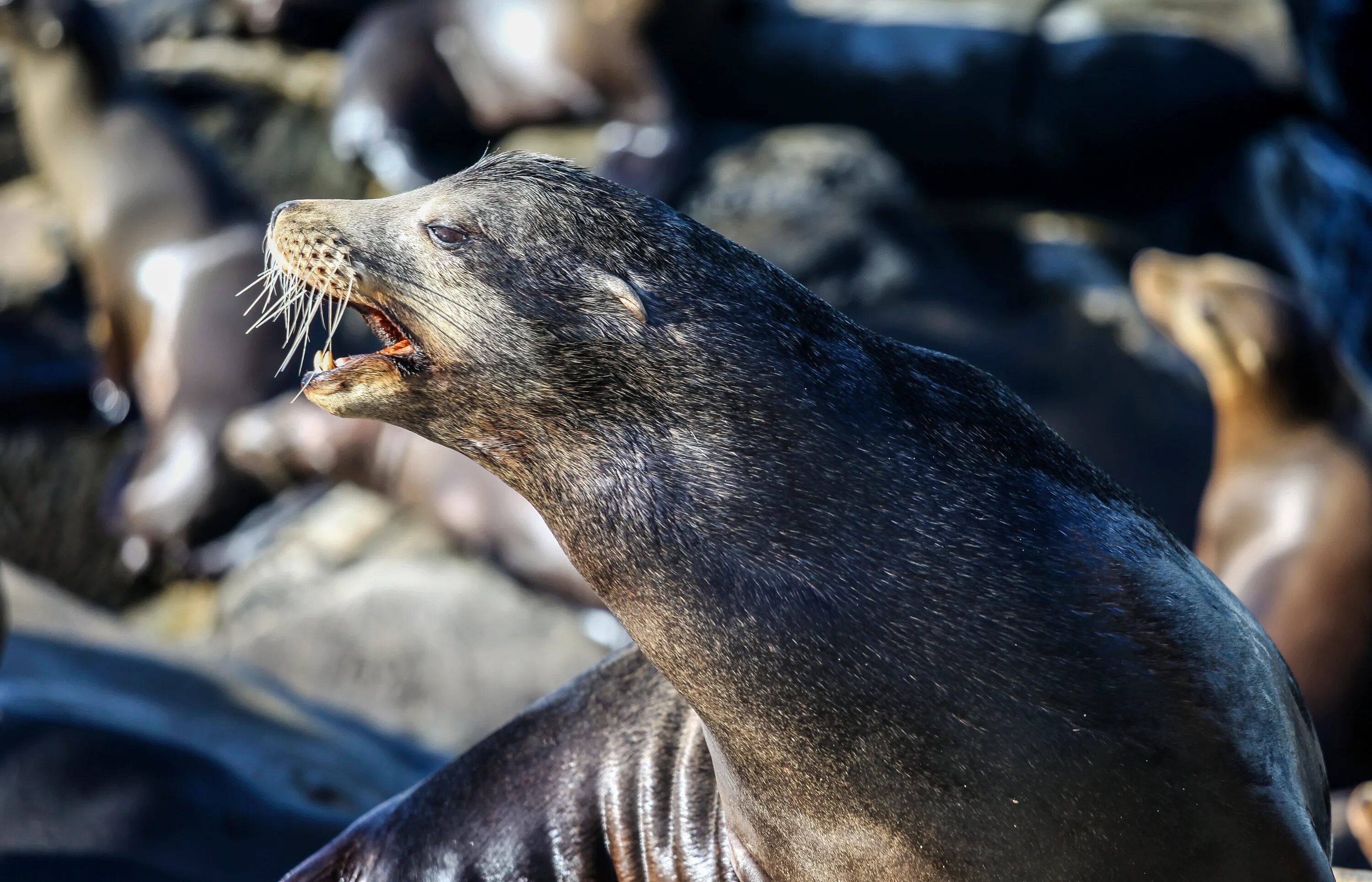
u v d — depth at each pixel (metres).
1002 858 6.46
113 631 14.83
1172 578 6.59
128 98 28.47
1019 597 6.36
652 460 6.62
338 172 32.69
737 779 6.86
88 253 27.77
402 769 13.86
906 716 6.34
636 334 6.65
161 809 10.72
